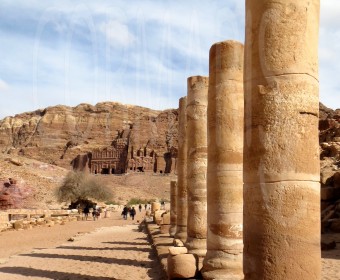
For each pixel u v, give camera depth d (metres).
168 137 145.62
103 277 12.60
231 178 10.56
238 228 10.48
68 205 62.09
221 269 10.31
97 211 50.09
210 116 11.02
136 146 142.88
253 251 6.05
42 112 181.62
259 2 6.33
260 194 6.06
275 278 5.77
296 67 6.10
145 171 134.25
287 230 5.82
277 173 5.98
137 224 39.22
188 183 14.86
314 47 6.29
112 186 100.75
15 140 178.50
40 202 58.97
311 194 5.94
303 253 5.76
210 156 10.95
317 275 5.83
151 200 84.56
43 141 163.75
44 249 20.30
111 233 29.14
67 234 28.91
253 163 6.23
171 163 133.88
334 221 21.45
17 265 15.27
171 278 11.01
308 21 6.18
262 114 6.19
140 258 16.39
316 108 6.25
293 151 5.98
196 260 11.21
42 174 77.50
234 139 10.62
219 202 10.60
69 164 152.38
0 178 53.66
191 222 14.41
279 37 6.15
